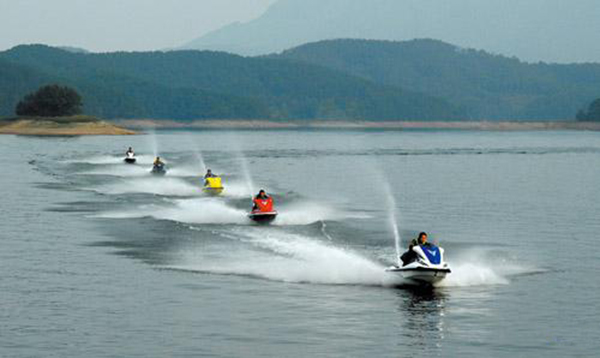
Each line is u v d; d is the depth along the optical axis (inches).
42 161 6633.9
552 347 1357.0
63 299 1653.5
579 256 2245.3
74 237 2487.7
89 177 4958.2
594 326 1487.5
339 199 3831.2
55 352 1305.4
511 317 1547.7
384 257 2174.0
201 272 1951.3
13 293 1702.8
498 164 7130.9
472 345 1365.7
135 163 6476.4
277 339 1387.8
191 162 6835.6
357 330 1450.5
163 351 1315.2
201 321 1498.5
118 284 1803.6
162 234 2556.6
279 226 2773.1
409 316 1552.7
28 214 3056.1
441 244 2454.5
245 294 1723.7
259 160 7352.4
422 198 3949.3
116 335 1401.3
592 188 4638.3
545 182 5073.8
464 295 1738.4
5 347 1330.0
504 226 2896.2
